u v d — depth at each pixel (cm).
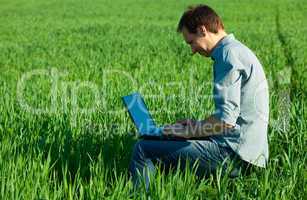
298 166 650
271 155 715
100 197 565
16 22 3619
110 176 650
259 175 617
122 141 754
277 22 3234
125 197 568
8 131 789
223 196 579
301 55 1723
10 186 579
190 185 583
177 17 3853
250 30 2764
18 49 2217
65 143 718
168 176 601
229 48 585
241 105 592
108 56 1848
